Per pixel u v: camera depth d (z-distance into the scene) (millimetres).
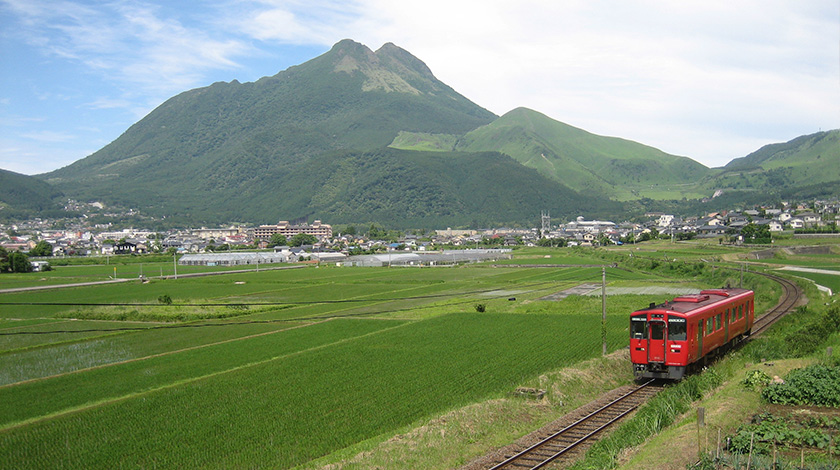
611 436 23969
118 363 47812
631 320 36750
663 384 35812
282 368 42531
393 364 42656
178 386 39188
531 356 43844
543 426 27125
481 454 24250
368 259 187125
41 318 75062
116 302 86750
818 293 70812
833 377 28188
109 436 29469
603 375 37625
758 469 18609
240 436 28672
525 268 144875
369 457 23859
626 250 183000
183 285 113312
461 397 33469
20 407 36000
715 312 39438
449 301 83812
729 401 26703
